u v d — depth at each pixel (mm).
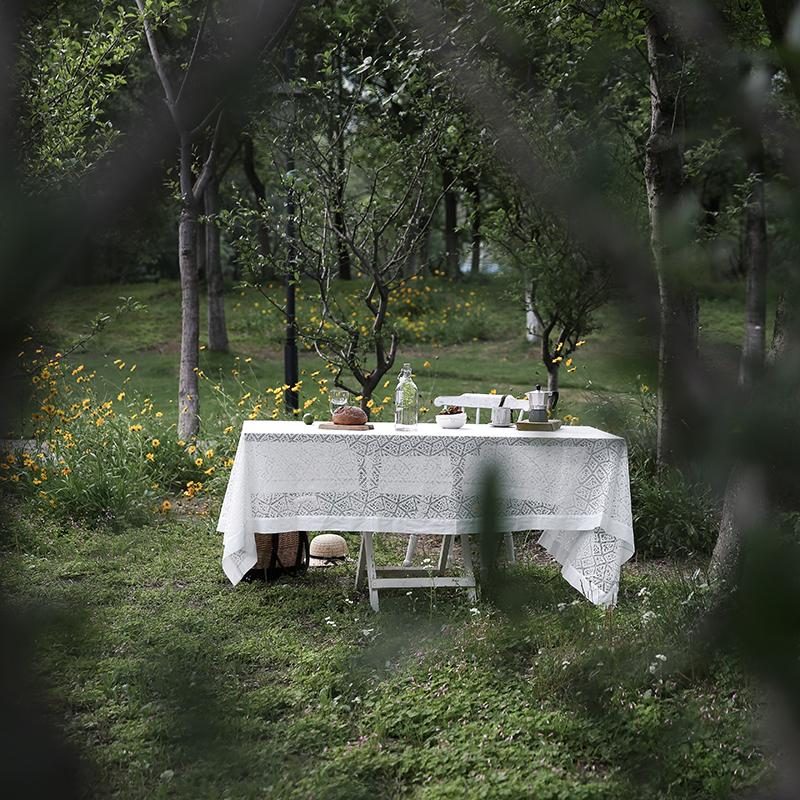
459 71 1029
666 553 8664
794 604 819
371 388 11523
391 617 1418
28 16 838
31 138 839
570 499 7539
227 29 915
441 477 7535
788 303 816
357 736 5023
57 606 952
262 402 12422
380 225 11445
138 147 875
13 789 851
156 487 10609
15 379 854
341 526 7523
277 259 11578
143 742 4203
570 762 4605
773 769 886
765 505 835
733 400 828
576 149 927
